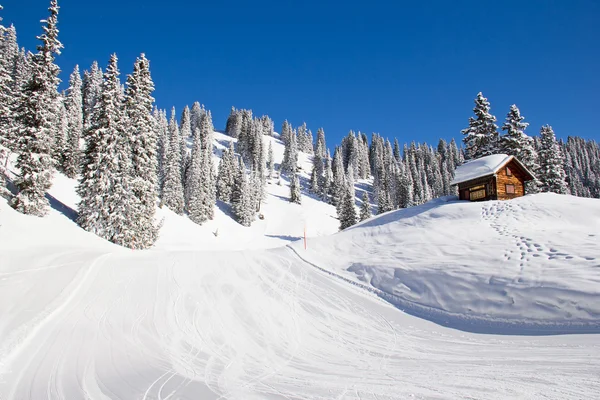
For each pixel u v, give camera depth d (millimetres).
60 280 12367
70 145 40438
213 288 12836
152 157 31531
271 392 5652
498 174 27578
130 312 10016
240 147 113938
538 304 8875
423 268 12961
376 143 145750
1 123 24516
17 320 8539
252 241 58969
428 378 6004
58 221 23703
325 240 22156
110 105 27469
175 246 39781
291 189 87938
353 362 7051
